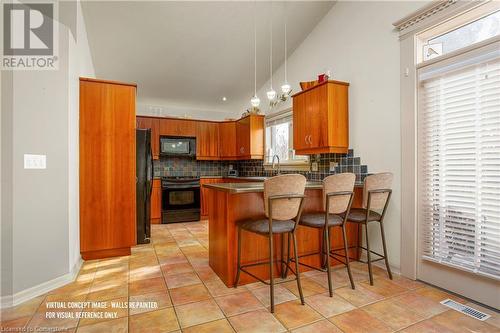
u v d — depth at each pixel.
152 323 1.70
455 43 2.21
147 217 3.62
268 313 1.83
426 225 2.31
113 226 2.98
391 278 2.41
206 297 2.06
